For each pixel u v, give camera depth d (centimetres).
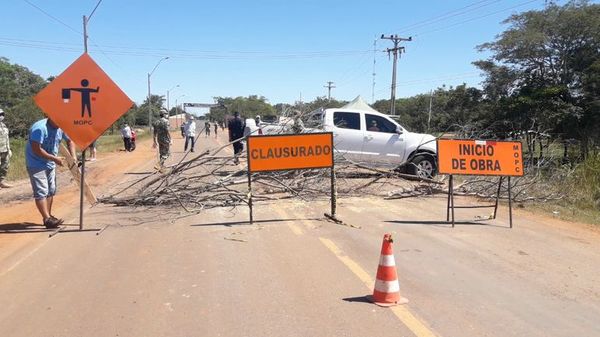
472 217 938
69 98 777
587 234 813
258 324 445
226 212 959
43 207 804
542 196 1145
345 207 1020
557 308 489
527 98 3141
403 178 1297
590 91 3141
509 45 3438
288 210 983
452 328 439
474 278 576
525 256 671
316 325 442
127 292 524
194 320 454
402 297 510
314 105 1516
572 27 3216
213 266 614
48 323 447
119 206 1011
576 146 2020
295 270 597
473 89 3850
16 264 619
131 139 3016
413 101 8138
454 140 870
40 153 775
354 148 1461
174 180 1102
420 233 798
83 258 646
